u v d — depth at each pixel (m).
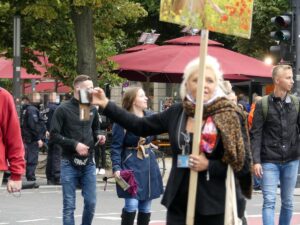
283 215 9.45
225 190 5.56
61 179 9.51
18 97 18.41
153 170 9.25
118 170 9.07
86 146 9.38
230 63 20.70
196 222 5.61
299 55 17.47
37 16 19.55
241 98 25.73
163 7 5.97
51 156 18.00
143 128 5.91
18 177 7.24
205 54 5.60
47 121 19.05
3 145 7.20
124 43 35.81
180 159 5.64
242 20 5.99
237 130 5.52
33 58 23.31
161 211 13.63
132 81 27.31
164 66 20.30
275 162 9.23
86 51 20.92
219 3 5.86
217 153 5.54
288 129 9.23
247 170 5.61
